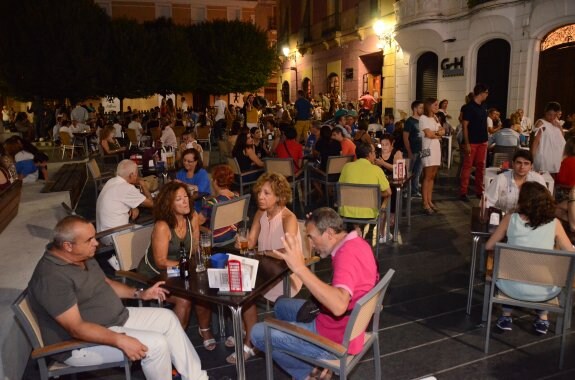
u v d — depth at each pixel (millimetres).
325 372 3096
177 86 22141
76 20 17406
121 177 4879
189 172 6035
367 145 5836
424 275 5066
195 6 33188
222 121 18828
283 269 3312
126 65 19312
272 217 3820
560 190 6121
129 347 2730
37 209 6898
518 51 11984
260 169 8320
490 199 4695
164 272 3350
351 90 21172
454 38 13914
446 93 14508
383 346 3713
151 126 14898
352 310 2578
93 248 2807
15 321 3359
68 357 2811
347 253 2699
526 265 3293
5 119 25812
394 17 16750
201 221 4867
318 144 8148
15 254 4898
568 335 3826
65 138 13984
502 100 12812
